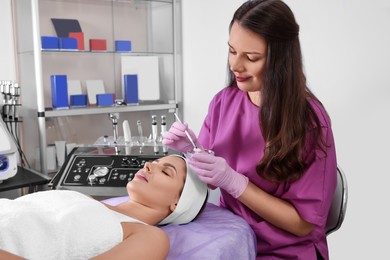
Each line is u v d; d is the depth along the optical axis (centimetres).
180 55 278
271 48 107
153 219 120
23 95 243
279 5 107
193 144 135
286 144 112
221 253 105
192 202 122
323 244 132
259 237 125
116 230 93
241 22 106
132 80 267
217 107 145
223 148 134
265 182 123
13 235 86
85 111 243
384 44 181
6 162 180
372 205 194
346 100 197
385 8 179
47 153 237
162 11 289
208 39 259
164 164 125
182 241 110
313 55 205
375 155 190
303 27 207
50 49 232
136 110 264
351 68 193
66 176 165
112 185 161
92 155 176
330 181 118
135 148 194
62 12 263
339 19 194
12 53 238
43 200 103
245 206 129
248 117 130
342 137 201
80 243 90
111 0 279
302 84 113
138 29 298
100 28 280
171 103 278
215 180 113
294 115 112
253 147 127
